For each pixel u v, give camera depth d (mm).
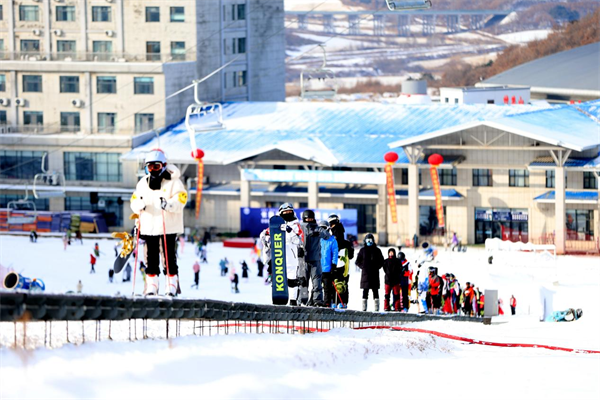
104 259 156125
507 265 142375
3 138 193375
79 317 24016
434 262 142500
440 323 56469
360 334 40625
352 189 172875
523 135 157125
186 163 180625
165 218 28422
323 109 195250
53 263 150250
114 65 198625
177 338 28672
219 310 31500
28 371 22141
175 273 28938
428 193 167875
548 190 163750
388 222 170000
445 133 160625
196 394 23766
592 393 28453
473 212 167375
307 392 26469
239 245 169875
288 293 40625
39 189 189875
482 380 30359
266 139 183750
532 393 28312
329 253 49344
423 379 30109
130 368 24344
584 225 162375
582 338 53188
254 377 26250
